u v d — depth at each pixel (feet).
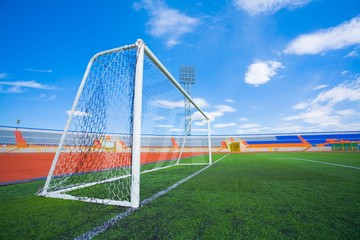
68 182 12.67
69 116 10.71
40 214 6.96
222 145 113.70
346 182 12.81
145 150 59.93
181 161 37.35
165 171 20.44
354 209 7.27
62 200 8.89
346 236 5.11
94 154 13.99
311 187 11.25
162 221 6.20
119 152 12.27
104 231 5.50
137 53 9.72
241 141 114.32
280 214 6.75
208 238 5.01
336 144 97.60
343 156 43.11
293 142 107.86
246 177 15.23
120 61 11.06
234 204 7.97
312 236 5.12
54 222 6.21
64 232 5.48
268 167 22.65
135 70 9.50
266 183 12.59
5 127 82.17
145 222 6.13
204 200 8.63
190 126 35.47
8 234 5.38
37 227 5.84
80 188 11.42
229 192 10.13
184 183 12.97
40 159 41.60
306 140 107.65
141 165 29.32
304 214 6.74
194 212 7.02
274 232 5.34
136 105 8.78
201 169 21.86
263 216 6.56
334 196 9.18
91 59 11.37
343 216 6.55
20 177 17.46
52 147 83.66
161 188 11.43
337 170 19.07
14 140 81.20
